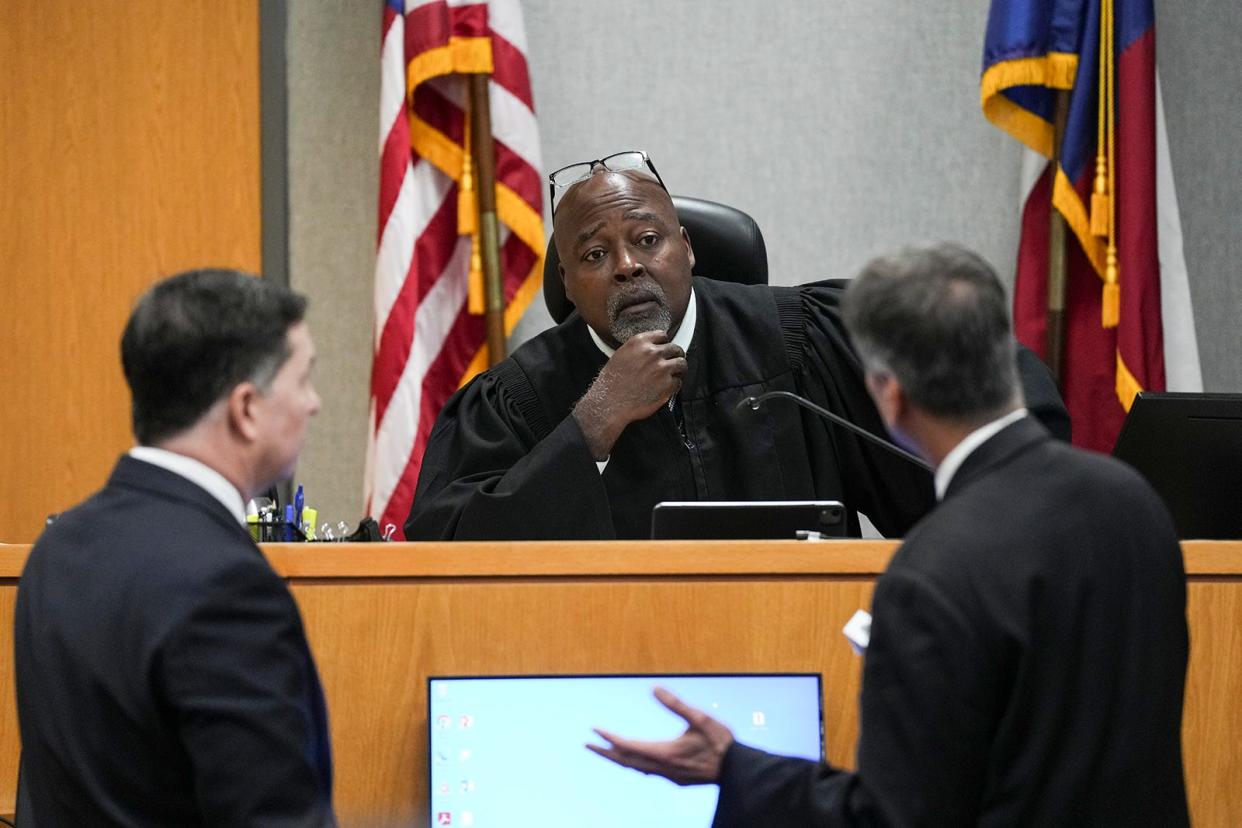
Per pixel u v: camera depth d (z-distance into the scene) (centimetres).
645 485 780
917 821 371
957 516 394
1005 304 412
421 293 1129
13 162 1220
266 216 1205
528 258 1142
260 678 370
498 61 1130
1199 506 662
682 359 745
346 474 1197
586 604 543
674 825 523
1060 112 1091
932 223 1212
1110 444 1096
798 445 797
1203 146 1194
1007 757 379
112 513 396
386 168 1106
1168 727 384
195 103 1212
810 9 1219
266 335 400
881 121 1215
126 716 370
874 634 391
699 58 1215
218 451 401
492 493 713
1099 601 380
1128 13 1080
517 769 525
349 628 541
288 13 1215
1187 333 1077
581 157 1209
